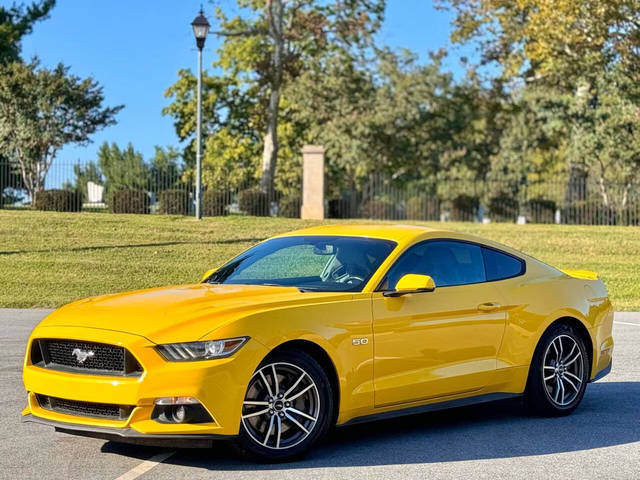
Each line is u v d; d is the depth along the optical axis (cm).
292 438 584
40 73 3906
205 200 3319
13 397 796
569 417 747
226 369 547
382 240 688
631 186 3597
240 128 5512
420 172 5416
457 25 4422
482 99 4838
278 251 719
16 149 3881
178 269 2136
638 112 3981
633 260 2489
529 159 5794
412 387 643
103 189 3469
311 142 5406
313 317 592
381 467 570
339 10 4112
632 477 553
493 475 553
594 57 3688
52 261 2150
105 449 616
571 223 3591
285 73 4334
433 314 657
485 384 696
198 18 2783
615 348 1154
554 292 756
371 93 5162
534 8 3972
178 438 540
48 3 5134
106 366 561
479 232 2866
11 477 541
